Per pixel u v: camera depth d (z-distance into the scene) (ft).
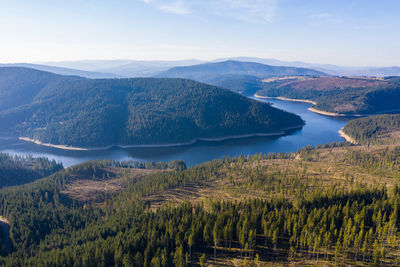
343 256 305.73
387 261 293.23
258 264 314.35
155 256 331.77
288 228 349.00
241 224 366.63
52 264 351.87
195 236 355.36
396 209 356.59
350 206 400.88
